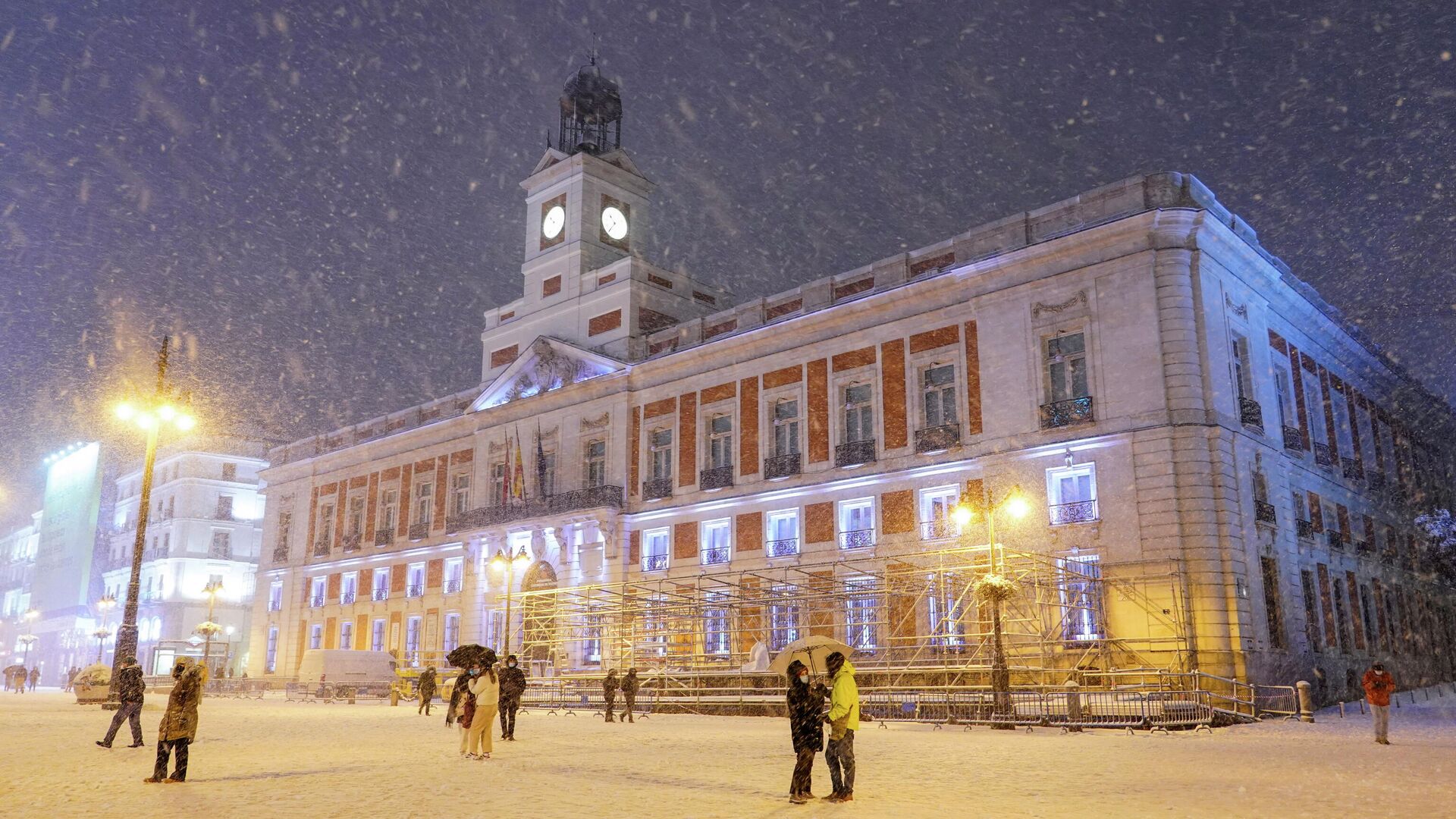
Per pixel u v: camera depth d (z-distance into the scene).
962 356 32.62
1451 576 44.47
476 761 14.41
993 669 22.33
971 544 31.16
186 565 69.44
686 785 11.69
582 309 44.72
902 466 33.34
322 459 57.38
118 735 19.84
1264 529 29.55
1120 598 28.14
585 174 46.12
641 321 43.00
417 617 49.62
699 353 39.28
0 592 97.06
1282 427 32.44
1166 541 27.66
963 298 32.91
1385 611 37.47
